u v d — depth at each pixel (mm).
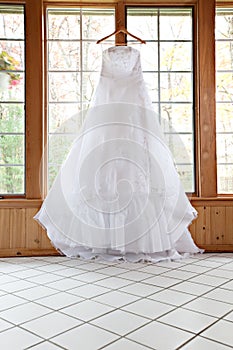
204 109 2834
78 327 1378
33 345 1229
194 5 2873
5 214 2738
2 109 2848
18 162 2861
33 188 2789
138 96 2615
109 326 1385
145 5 2885
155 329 1352
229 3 2869
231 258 2592
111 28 2908
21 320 1455
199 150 2852
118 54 2668
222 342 1237
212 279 2029
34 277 2109
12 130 2857
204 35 2830
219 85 2924
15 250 2729
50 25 2893
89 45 2906
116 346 1214
